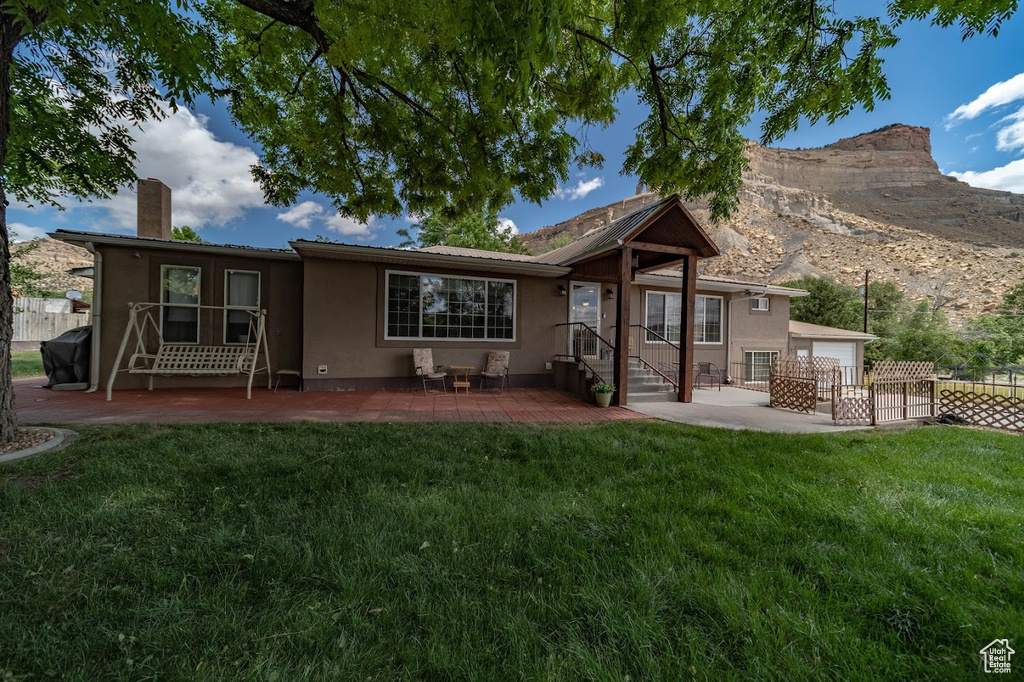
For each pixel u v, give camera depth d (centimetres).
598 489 320
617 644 159
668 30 426
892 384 656
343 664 145
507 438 470
